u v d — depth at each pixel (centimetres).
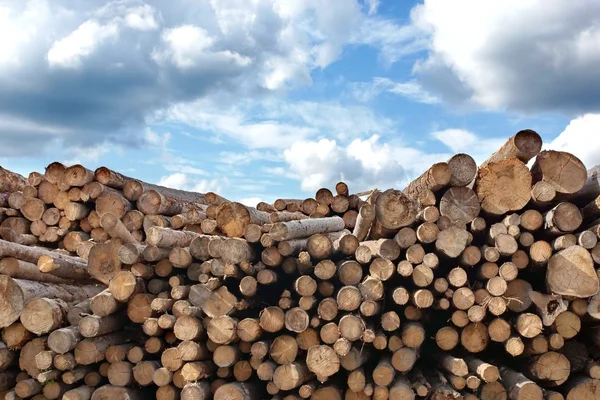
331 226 788
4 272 626
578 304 585
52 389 598
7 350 602
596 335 603
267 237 617
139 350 615
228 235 711
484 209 630
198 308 618
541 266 599
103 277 668
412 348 597
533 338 590
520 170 625
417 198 692
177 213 1013
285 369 583
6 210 962
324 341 584
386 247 611
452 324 626
